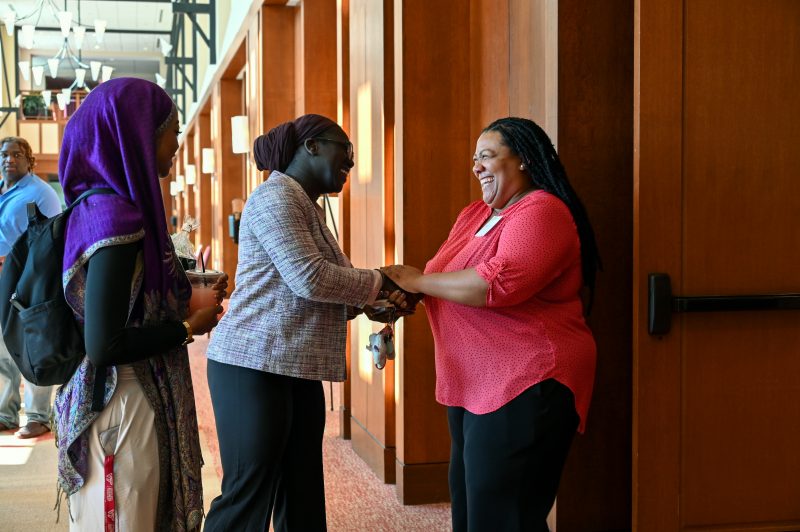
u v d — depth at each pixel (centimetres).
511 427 195
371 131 379
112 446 164
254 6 848
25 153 441
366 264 392
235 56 1062
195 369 692
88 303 153
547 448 197
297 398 224
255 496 210
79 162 160
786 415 259
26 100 2430
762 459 257
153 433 167
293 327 206
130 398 165
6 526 304
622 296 270
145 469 166
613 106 264
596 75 263
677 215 249
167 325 166
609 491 272
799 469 260
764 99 254
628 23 264
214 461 402
